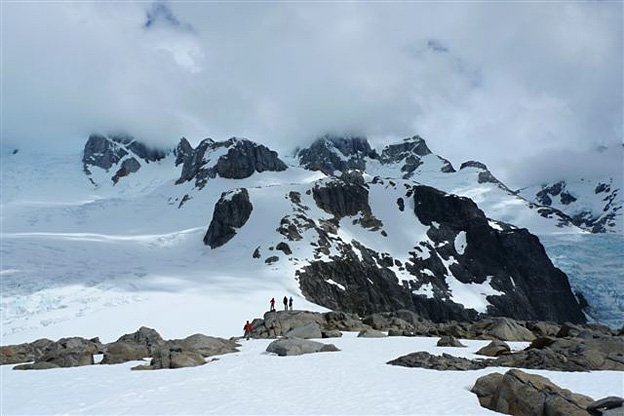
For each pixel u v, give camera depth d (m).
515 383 17.84
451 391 20.42
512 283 130.12
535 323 46.72
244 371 26.30
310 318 53.00
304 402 18.88
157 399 19.73
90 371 27.89
